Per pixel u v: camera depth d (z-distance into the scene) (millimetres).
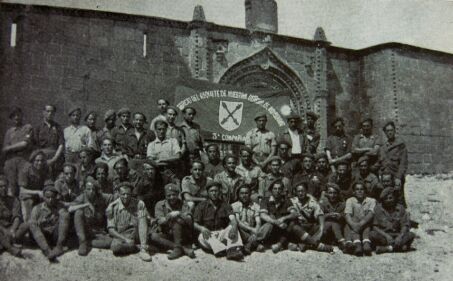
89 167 8859
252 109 11672
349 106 16219
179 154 9195
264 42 15031
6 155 9344
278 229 8820
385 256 9062
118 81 13367
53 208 7949
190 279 7613
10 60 12266
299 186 9125
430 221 10750
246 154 9578
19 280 7203
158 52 13906
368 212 9281
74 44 12984
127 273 7555
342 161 9609
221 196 8758
